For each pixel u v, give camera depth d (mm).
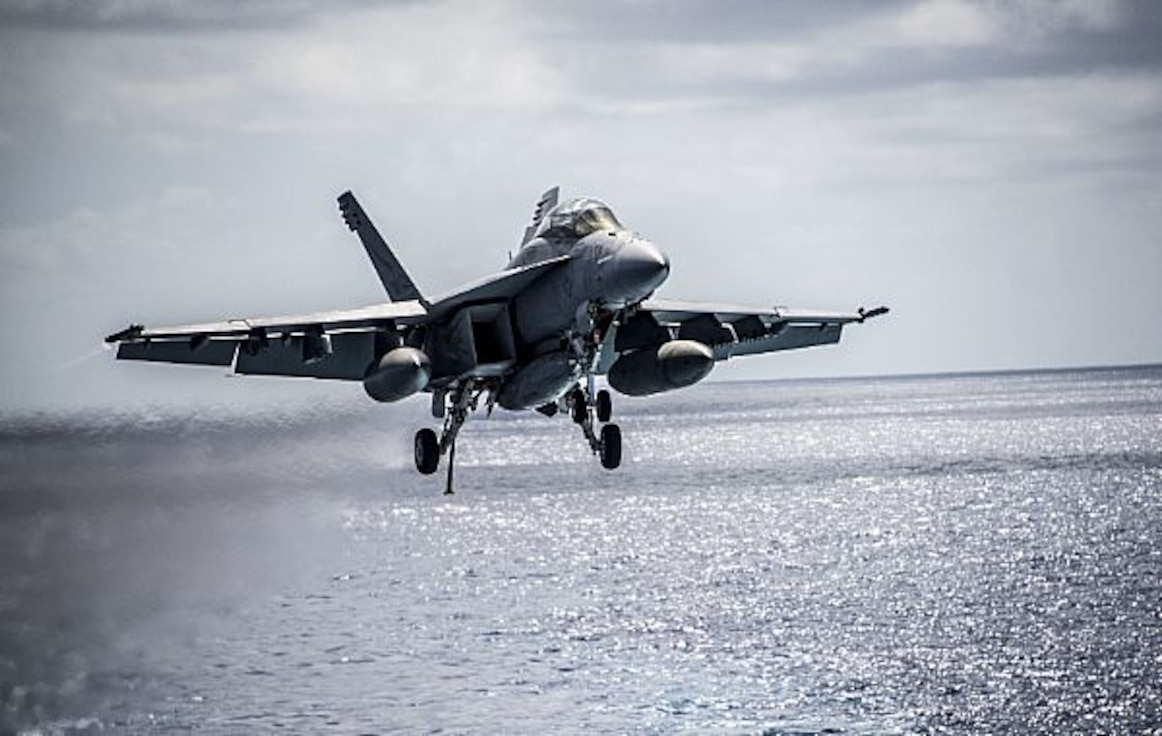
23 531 185625
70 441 186625
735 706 151125
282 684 161375
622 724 144500
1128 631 185125
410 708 151750
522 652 184000
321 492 191000
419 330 139000
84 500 182625
